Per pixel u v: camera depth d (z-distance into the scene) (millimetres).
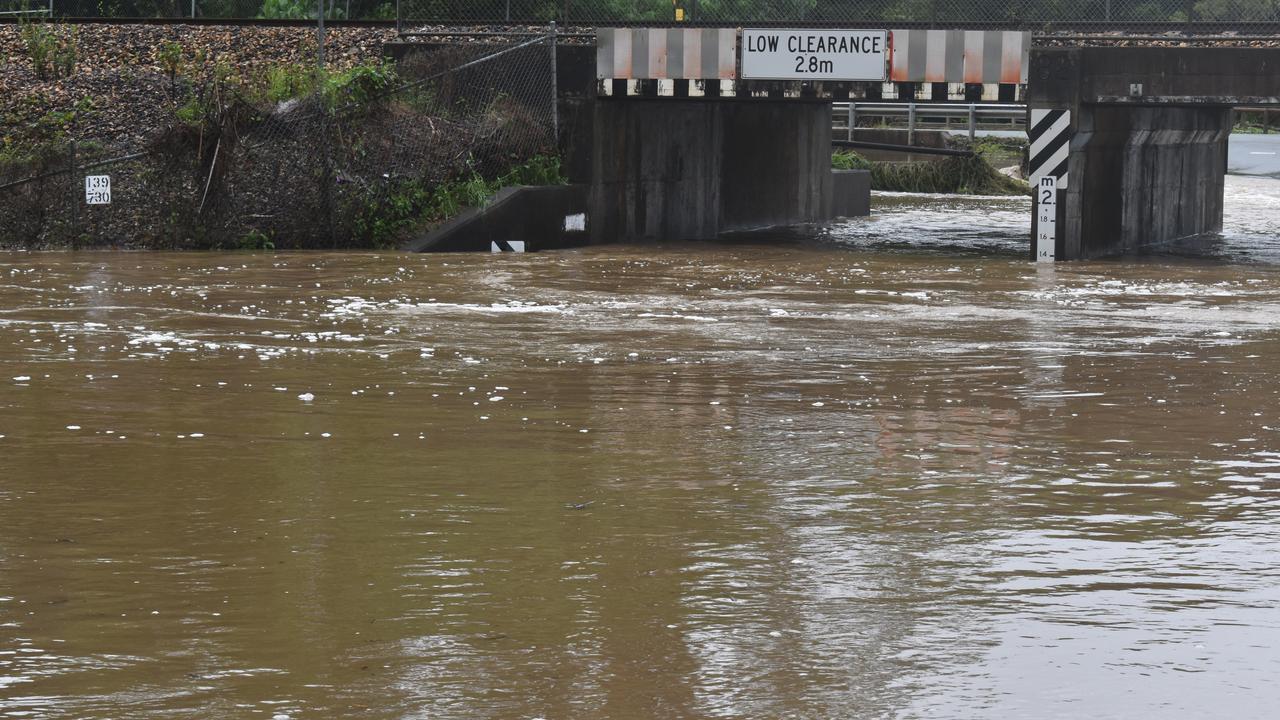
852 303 29031
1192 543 11852
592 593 10438
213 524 12211
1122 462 14922
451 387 19062
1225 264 39250
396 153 40000
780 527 12266
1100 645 9383
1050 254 39938
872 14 46094
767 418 17188
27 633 9508
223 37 45906
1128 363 21609
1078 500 13289
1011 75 39438
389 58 43344
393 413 17219
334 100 39375
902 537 11961
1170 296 30891
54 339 22609
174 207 38531
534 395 18562
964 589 10586
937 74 39844
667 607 10141
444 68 42156
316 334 23625
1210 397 18812
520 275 33375
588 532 12055
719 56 41250
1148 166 45906
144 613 9930
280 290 29469
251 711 8234
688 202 48312
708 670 8938
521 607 10117
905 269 36750
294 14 61562
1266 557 11445
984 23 41125
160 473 14031
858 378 20141
